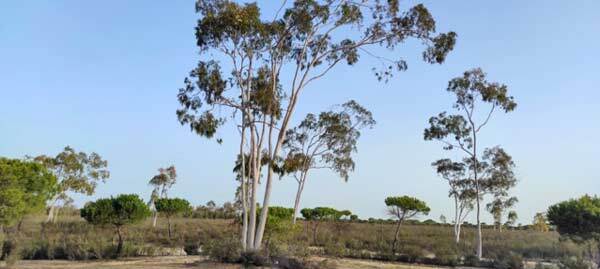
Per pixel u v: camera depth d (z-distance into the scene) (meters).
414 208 35.62
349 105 34.84
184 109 23.86
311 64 24.98
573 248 33.75
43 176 23.08
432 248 34.88
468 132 39.75
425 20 25.03
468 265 29.17
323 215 47.50
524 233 57.59
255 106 23.73
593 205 24.23
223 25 22.53
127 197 26.14
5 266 19.08
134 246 26.58
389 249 33.47
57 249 24.16
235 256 20.44
